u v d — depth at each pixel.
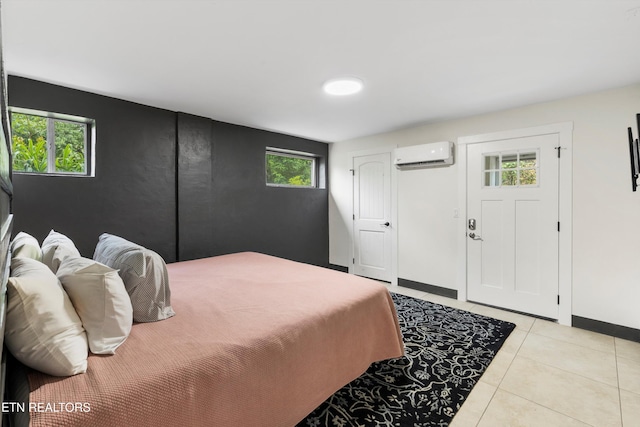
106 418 0.97
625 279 2.58
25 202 2.36
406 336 2.65
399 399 1.83
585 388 1.94
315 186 4.91
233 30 1.68
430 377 2.05
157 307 1.58
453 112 3.24
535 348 2.44
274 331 1.49
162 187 3.11
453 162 3.57
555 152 2.89
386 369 2.15
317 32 1.71
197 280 2.32
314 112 3.22
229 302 1.85
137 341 1.35
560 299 2.90
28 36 1.72
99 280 1.27
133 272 1.53
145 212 2.99
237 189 3.80
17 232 2.32
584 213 2.76
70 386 1.03
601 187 2.67
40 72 2.21
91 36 1.73
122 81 2.38
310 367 1.58
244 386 1.30
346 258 4.76
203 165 3.38
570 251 2.84
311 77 2.31
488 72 2.25
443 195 3.67
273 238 4.22
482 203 3.38
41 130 2.54
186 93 2.65
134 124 2.89
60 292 1.16
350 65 2.12
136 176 2.92
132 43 1.81
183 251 3.25
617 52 1.95
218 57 1.99
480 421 1.67
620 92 2.55
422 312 3.19
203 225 3.41
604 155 2.64
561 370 2.13
